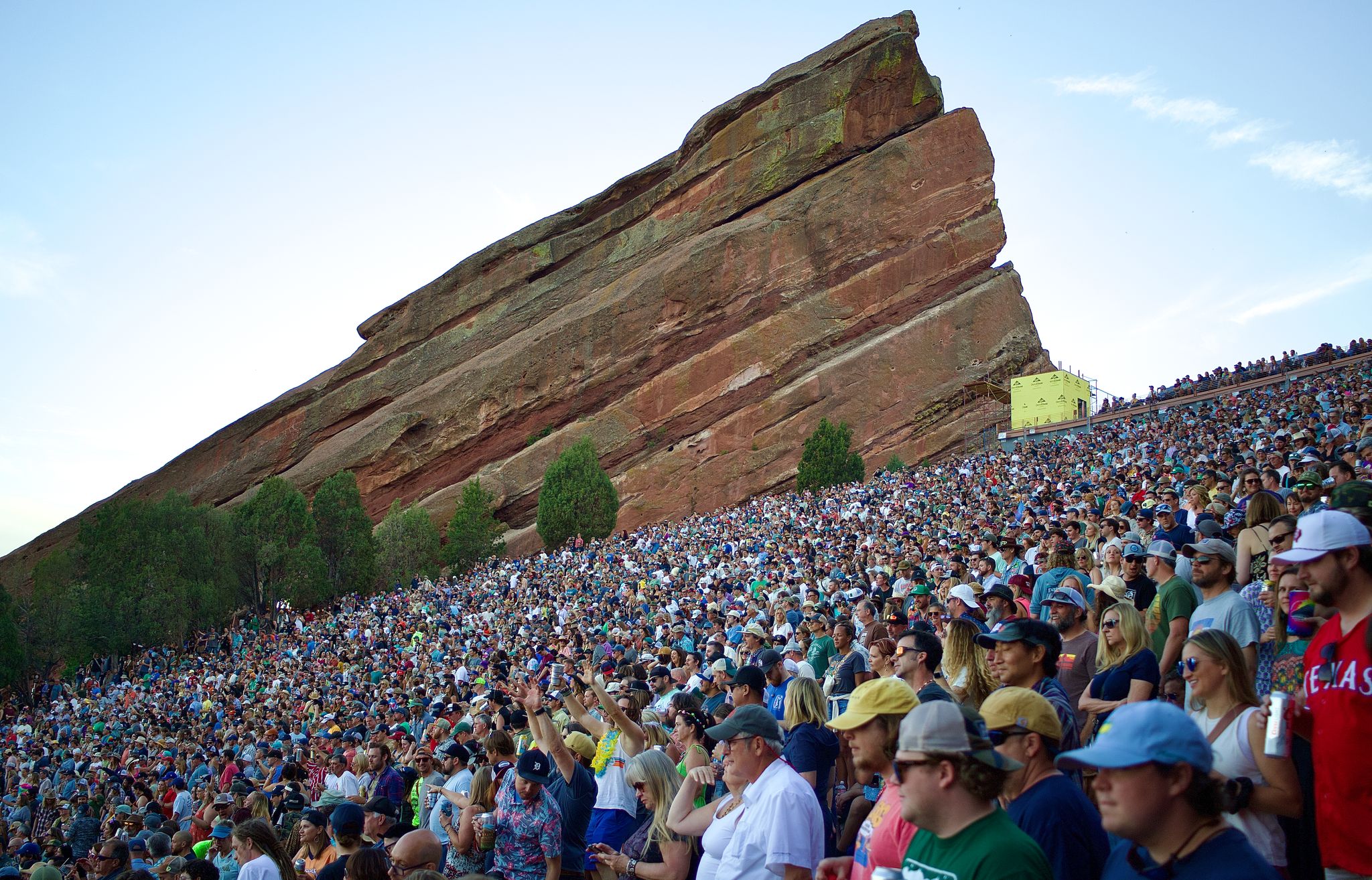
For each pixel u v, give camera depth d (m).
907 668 8.77
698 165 95.38
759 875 6.76
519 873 9.18
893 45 90.62
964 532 29.17
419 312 101.62
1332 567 5.79
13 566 102.00
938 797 4.77
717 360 83.88
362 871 8.38
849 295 84.88
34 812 24.86
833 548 32.50
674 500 80.25
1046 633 7.53
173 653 65.06
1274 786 5.79
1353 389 42.09
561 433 84.94
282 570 73.44
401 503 86.56
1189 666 6.39
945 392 81.50
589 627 31.81
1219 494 19.72
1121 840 4.74
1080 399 71.56
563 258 99.56
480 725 14.89
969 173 88.50
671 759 9.40
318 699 31.28
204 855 13.99
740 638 18.58
